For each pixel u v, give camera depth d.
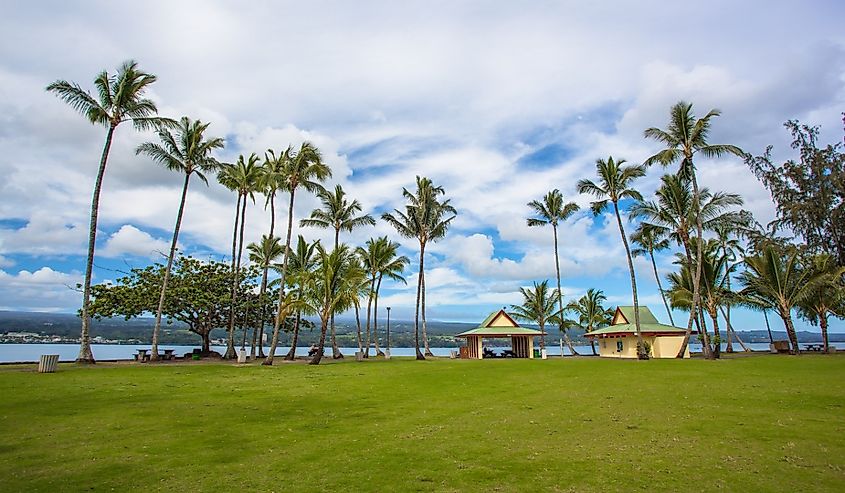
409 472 8.25
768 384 19.53
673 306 50.34
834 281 38.84
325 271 35.16
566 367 28.70
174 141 34.03
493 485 7.54
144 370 25.30
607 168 39.72
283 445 10.27
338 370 27.50
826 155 40.31
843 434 11.00
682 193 38.41
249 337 91.56
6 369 23.97
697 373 24.34
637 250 55.56
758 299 44.88
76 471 8.30
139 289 39.62
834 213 39.59
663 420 12.81
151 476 8.03
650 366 28.73
